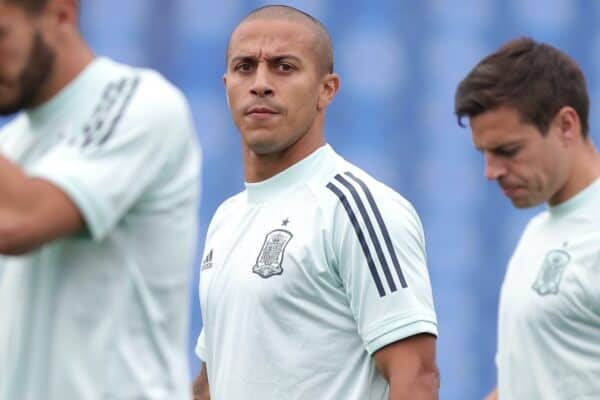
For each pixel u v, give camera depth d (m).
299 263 14.67
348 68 31.52
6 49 10.72
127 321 11.38
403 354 14.41
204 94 31.86
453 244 31.16
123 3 32.06
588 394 16.33
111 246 11.30
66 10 11.17
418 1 31.48
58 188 10.74
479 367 30.86
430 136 31.36
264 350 14.74
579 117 16.61
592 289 16.27
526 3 31.66
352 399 14.59
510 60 16.28
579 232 16.67
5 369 11.34
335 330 14.66
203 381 17.06
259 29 15.15
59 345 11.21
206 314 15.54
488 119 16.20
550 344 16.64
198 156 11.98
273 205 15.24
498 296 31.02
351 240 14.55
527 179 16.39
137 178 11.16
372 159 31.42
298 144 15.25
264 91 14.95
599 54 31.77
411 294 14.51
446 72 31.42
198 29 31.97
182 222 11.73
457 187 31.20
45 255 11.29
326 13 31.66
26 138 11.54
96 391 11.18
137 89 11.38
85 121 11.24
